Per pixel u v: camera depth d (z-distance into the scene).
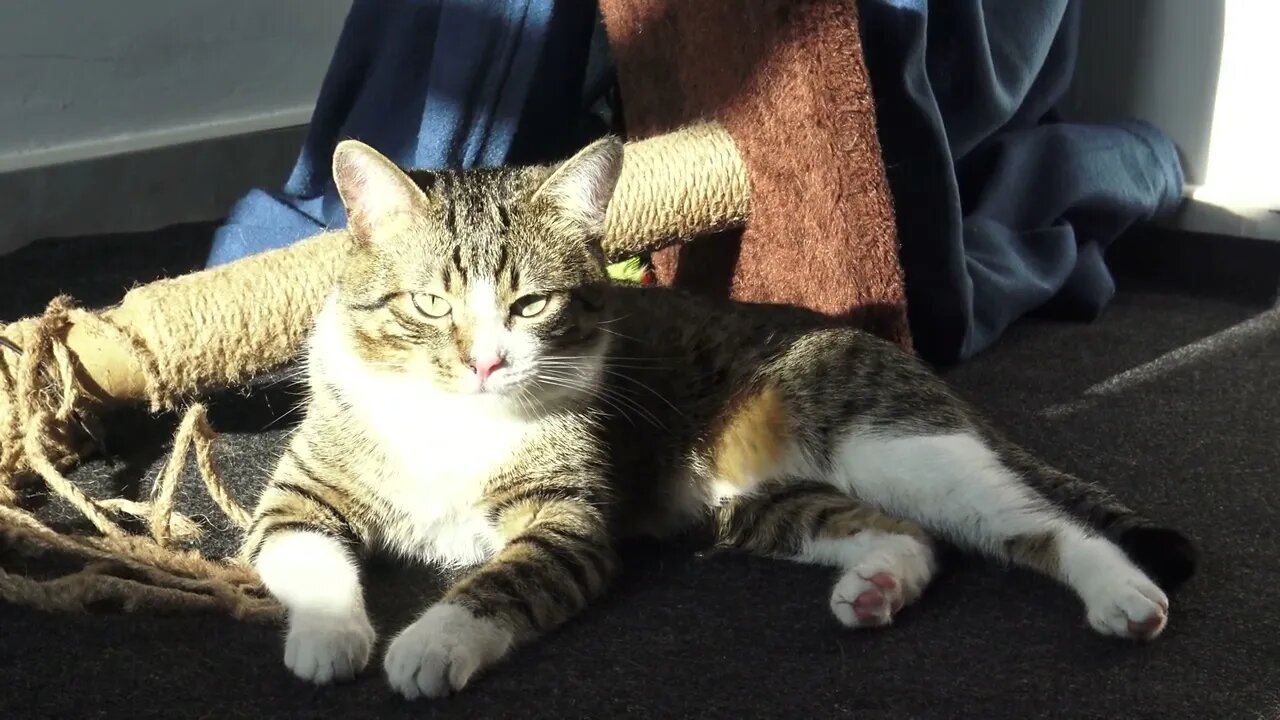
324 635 0.70
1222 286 1.34
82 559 0.79
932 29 1.11
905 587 0.76
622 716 0.68
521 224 0.81
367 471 0.80
